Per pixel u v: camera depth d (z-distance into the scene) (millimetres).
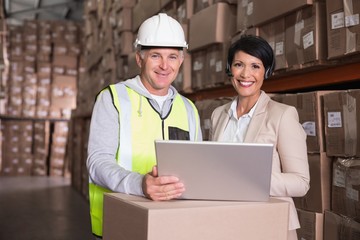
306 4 2201
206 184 1305
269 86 2914
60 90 9992
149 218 1158
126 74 4633
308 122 2191
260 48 1858
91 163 1593
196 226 1213
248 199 1324
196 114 1934
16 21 12492
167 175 1308
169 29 1661
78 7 11578
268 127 1788
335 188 2061
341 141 2008
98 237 1698
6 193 7527
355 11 1941
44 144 10320
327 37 2131
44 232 4848
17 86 9914
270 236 1308
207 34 3064
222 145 1247
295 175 1696
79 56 9961
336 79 2301
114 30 5117
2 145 10180
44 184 8859
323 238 2105
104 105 1674
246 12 2740
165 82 1711
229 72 1965
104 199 1452
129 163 1671
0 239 4531
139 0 4285
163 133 1749
